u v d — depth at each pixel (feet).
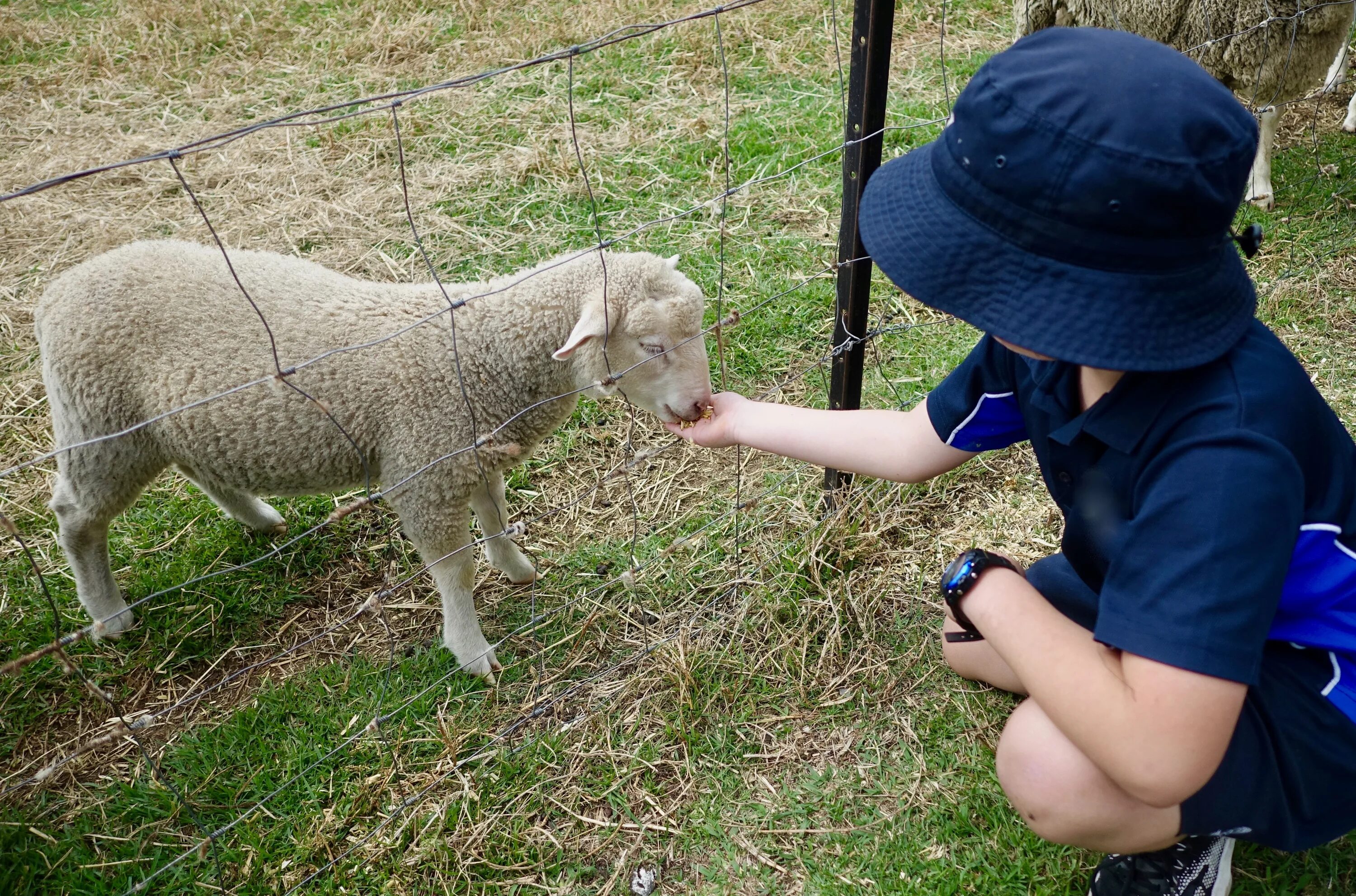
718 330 10.44
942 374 13.48
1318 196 16.58
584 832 8.68
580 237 16.51
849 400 10.91
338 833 8.72
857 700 9.63
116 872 8.52
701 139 18.85
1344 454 5.78
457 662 10.32
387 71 22.04
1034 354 5.03
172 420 9.60
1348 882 7.76
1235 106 4.59
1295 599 6.01
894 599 10.57
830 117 19.43
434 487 9.82
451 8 24.25
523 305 9.87
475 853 8.45
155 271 9.60
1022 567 10.75
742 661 10.01
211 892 8.34
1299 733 6.25
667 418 10.62
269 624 10.97
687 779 9.05
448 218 17.07
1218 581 5.04
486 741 9.51
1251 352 5.29
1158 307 4.75
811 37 22.30
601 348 10.14
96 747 9.57
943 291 5.12
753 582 10.84
